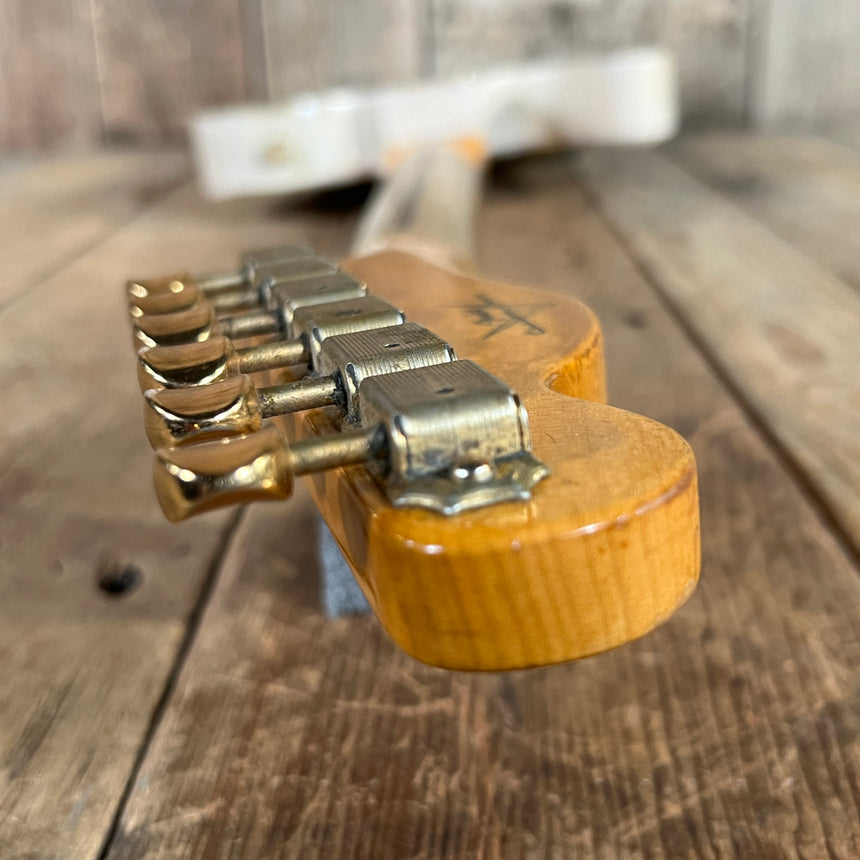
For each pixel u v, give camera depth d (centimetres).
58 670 19
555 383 14
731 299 37
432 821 15
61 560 22
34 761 16
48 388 33
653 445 11
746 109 72
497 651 10
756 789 15
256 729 17
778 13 69
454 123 51
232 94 73
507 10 69
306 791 15
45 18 71
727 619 19
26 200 60
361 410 11
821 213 48
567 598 10
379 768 16
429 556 10
